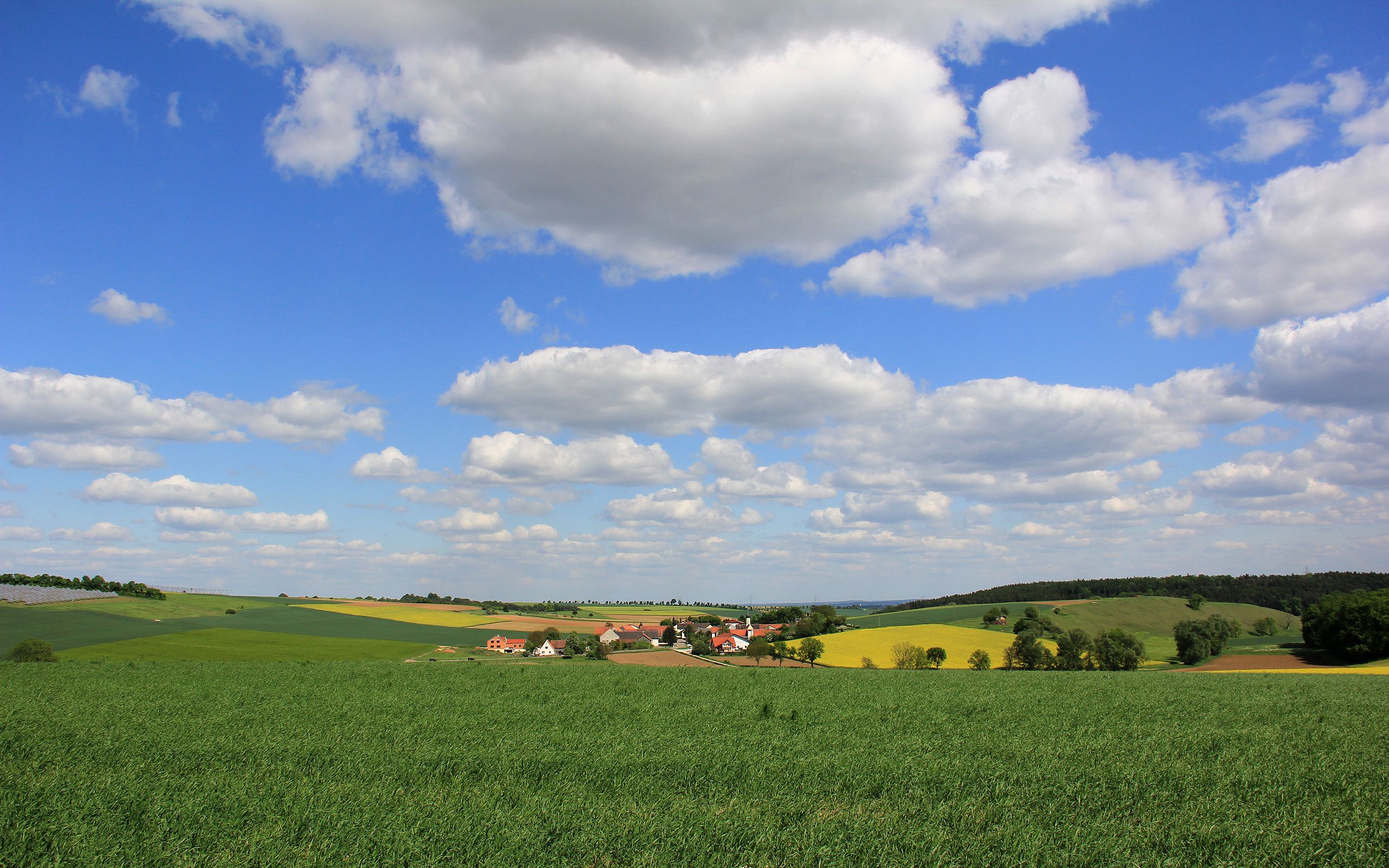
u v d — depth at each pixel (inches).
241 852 452.1
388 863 436.5
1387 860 467.8
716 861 443.5
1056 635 4421.8
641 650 4921.3
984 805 563.2
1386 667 2682.1
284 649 3324.3
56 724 872.9
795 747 771.4
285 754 714.8
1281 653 3503.9
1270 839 490.3
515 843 464.4
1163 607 5541.3
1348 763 714.8
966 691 1352.1
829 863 441.1
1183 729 909.2
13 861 437.1
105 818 507.8
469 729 872.9
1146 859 456.4
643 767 673.0
